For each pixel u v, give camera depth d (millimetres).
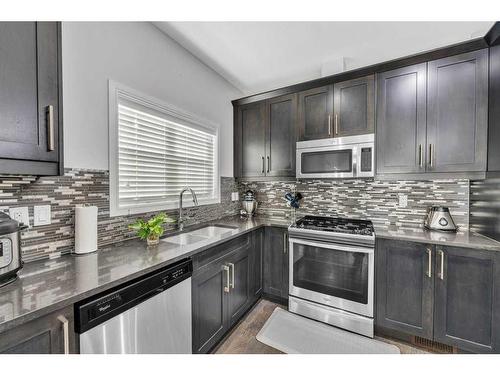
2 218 911
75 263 1179
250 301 2164
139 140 1772
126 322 1022
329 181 2584
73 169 1333
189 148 2279
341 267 1933
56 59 1039
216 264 1674
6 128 874
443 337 1614
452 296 1587
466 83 1682
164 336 1220
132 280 1085
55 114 1035
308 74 2557
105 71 1493
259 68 2434
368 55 2166
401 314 1751
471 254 1528
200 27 1802
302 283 2100
